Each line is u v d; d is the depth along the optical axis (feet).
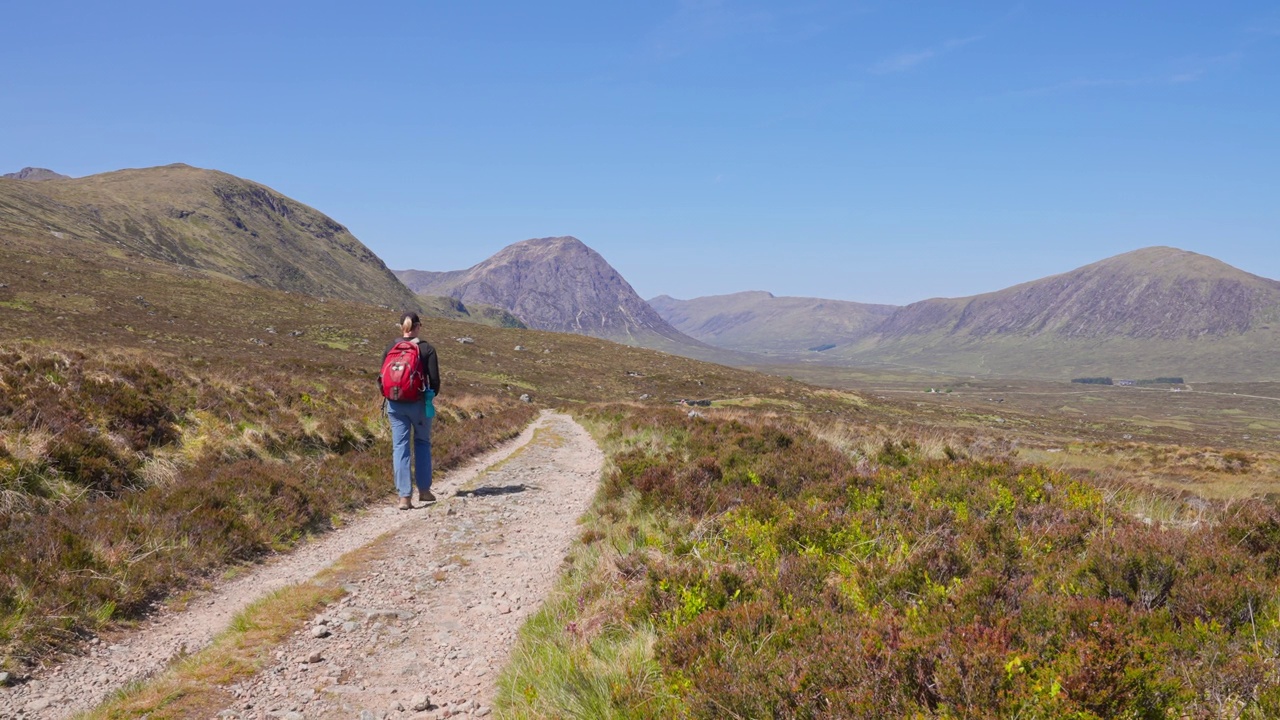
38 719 13.66
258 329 295.89
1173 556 15.44
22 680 15.25
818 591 16.90
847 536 20.83
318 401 56.65
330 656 16.49
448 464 51.29
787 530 21.30
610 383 326.85
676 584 17.17
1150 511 25.72
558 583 21.94
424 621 19.13
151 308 285.23
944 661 10.96
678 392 321.73
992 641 11.69
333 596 20.85
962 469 29.17
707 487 30.60
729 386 349.20
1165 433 466.29
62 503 26.04
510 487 41.81
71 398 33.55
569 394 284.82
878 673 11.23
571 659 14.60
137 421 35.47
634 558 20.92
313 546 28.55
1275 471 93.20
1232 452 115.03
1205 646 11.82
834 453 37.86
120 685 15.44
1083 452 115.75
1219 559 15.46
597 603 18.33
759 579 17.63
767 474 32.17
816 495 27.12
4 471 25.08
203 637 18.66
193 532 25.49
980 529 19.95
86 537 22.77
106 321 237.45
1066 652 11.11
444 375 258.98
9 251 338.75
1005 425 391.24
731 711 11.19
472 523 31.42
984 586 14.64
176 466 34.12
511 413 117.91
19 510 24.21
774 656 12.87
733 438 43.83
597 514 31.63
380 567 24.29
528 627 17.80
